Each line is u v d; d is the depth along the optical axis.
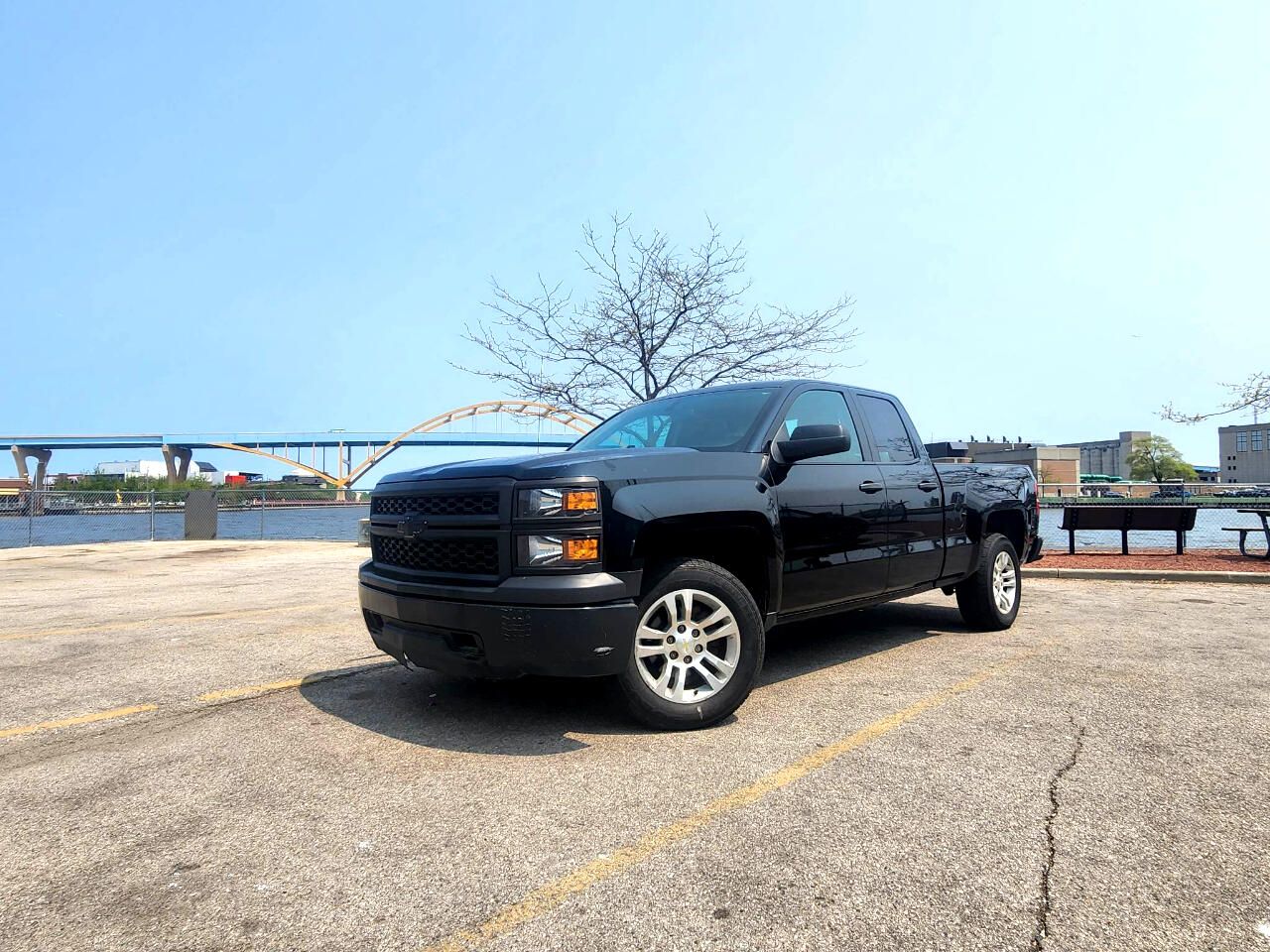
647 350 12.66
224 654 5.58
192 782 3.15
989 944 1.99
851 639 5.96
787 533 4.24
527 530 3.47
